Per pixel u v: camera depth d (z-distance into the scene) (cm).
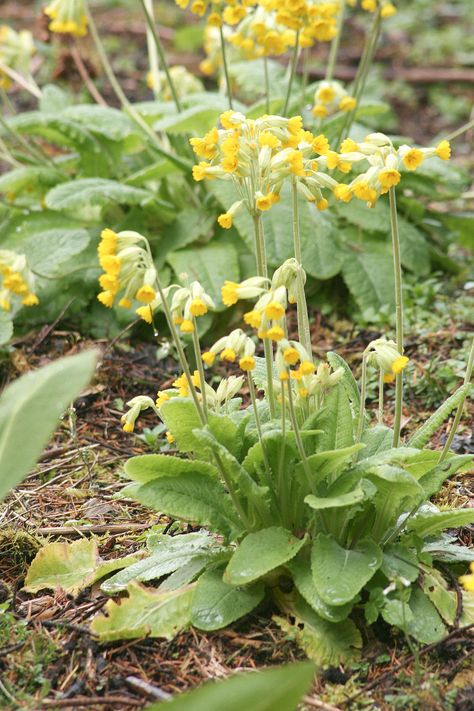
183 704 222
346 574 305
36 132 624
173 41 1077
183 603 326
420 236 616
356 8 1177
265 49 525
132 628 321
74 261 586
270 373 327
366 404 495
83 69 690
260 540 312
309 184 315
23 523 404
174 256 579
